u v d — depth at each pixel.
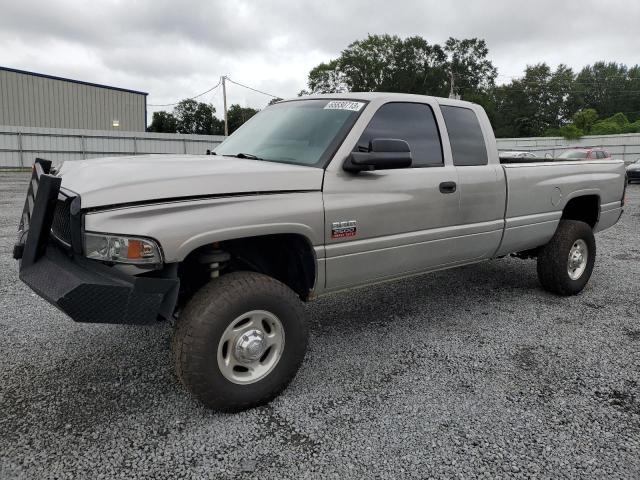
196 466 2.38
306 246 3.11
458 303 4.89
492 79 68.12
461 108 4.17
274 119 3.92
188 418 2.79
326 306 4.77
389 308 4.73
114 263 2.49
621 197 5.71
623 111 90.50
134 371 3.34
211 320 2.61
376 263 3.43
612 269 6.36
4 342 3.76
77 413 2.82
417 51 64.19
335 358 3.60
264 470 2.36
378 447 2.54
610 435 2.67
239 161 3.20
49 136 28.16
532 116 82.00
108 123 39.88
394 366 3.48
